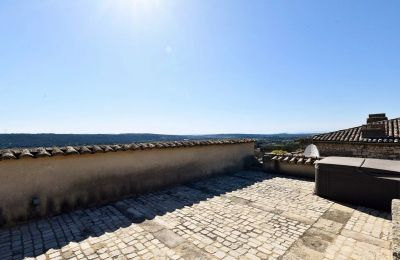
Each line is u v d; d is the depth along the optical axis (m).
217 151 9.83
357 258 3.68
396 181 5.41
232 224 4.96
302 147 16.81
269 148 19.12
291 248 4.01
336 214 5.41
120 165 6.90
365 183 5.86
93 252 3.95
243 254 3.84
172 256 3.80
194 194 7.18
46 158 5.61
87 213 5.75
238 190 7.51
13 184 5.18
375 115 16.55
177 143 8.45
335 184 6.36
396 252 2.57
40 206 5.50
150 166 7.60
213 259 3.71
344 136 14.97
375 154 13.15
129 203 6.42
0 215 5.01
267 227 4.80
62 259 3.76
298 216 5.33
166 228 4.81
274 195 6.89
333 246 4.05
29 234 4.67
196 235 4.50
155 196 7.04
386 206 5.55
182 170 8.52
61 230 4.81
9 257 3.84
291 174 9.55
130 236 4.48
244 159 11.12
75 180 6.05
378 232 4.50
